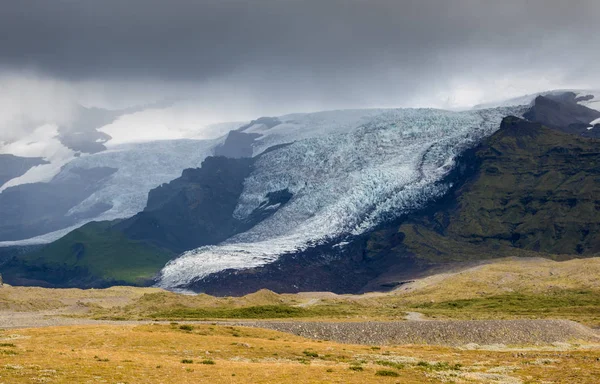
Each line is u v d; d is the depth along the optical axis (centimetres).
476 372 15100
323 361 15725
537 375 14738
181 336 17888
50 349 14325
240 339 18550
